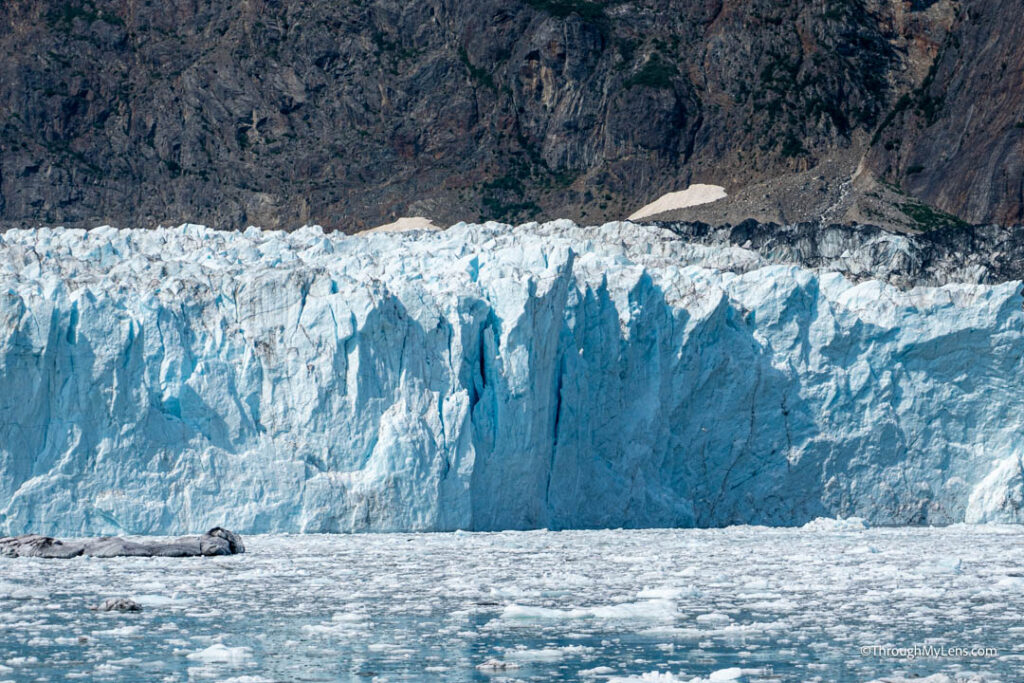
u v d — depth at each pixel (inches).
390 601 5137.8
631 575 6048.2
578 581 5757.9
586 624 4574.3
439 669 3799.2
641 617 4722.0
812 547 7706.7
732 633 4379.9
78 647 4131.4
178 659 3937.0
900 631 4414.4
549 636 4333.2
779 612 4847.4
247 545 7539.4
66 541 7411.4
